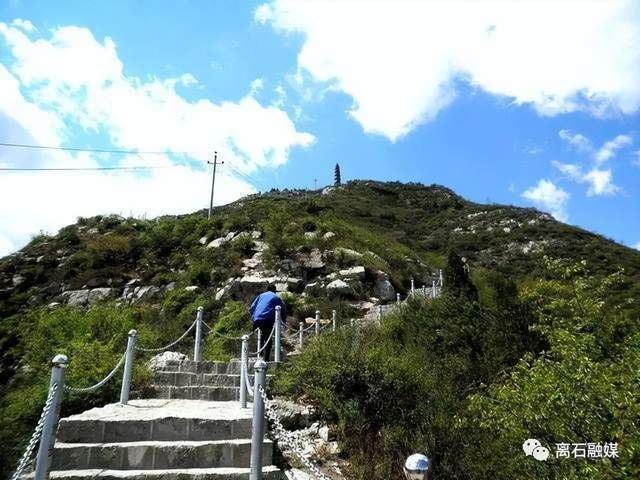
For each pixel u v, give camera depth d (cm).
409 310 1077
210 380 836
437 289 1527
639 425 372
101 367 762
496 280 1009
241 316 1499
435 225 5553
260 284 1881
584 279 678
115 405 669
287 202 3391
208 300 1786
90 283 2208
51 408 404
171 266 2312
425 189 7575
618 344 573
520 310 808
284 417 687
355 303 1820
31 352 1214
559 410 427
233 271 2033
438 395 697
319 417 713
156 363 895
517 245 4312
